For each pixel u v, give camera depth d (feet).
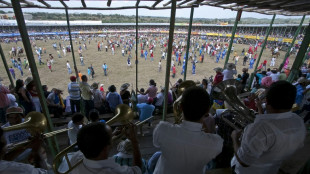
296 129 4.35
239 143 5.46
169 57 7.60
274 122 4.34
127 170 4.24
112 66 75.61
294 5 10.94
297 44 121.90
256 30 183.83
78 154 5.17
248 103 13.16
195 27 251.19
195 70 71.72
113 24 250.78
